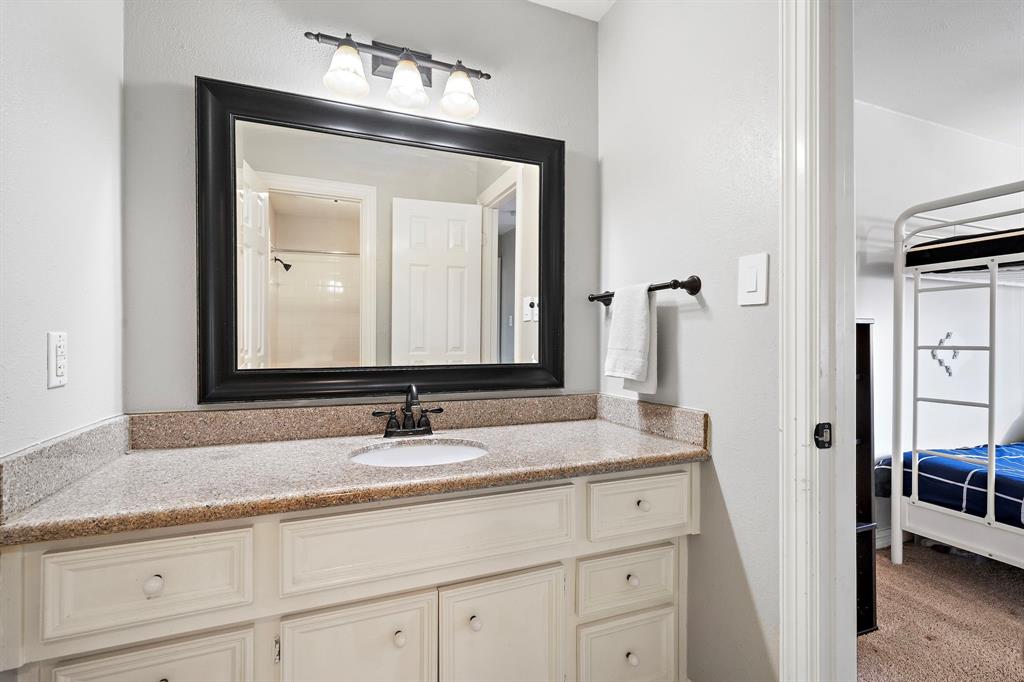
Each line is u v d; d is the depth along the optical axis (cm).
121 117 130
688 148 145
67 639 82
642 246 165
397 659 105
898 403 252
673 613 139
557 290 182
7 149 81
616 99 180
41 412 91
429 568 106
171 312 136
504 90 177
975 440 307
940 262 245
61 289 98
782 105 112
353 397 156
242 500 91
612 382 182
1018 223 335
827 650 108
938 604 211
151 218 134
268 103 145
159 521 85
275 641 97
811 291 107
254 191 146
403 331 163
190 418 136
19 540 78
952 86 260
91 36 112
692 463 137
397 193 163
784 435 112
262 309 147
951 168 306
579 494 123
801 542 108
